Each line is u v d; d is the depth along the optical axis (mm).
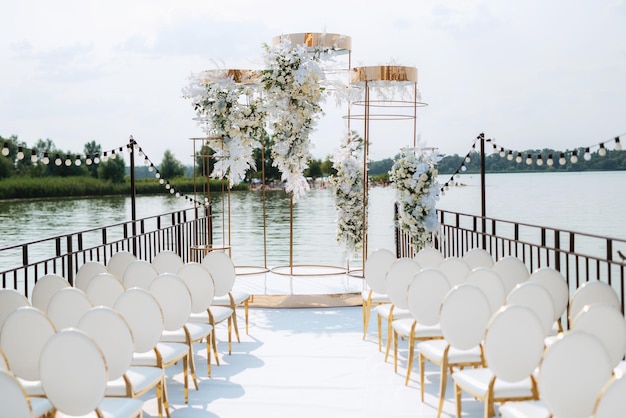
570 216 20703
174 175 35438
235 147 8719
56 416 3289
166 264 5691
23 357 3445
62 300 3865
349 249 9062
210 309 5543
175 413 4254
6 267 14414
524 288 3771
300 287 8641
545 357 2803
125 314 3822
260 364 5344
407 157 7883
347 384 4809
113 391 3578
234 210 22094
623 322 3299
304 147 8328
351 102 8773
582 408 2816
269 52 8070
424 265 5574
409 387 4715
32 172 37438
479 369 3756
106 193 38219
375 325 6648
